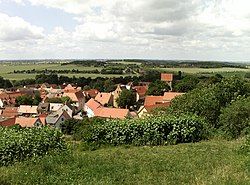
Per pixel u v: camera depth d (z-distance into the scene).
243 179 10.73
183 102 30.59
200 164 13.88
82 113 105.06
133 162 14.44
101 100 114.38
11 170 13.40
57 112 93.88
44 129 17.75
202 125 23.72
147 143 21.86
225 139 23.95
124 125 22.00
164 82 128.38
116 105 112.44
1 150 15.91
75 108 109.94
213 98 28.94
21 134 17.08
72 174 12.34
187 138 22.70
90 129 22.22
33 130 17.69
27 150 16.27
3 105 118.06
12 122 73.31
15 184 11.13
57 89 151.75
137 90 121.94
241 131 24.55
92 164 14.05
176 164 14.08
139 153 17.33
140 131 22.03
